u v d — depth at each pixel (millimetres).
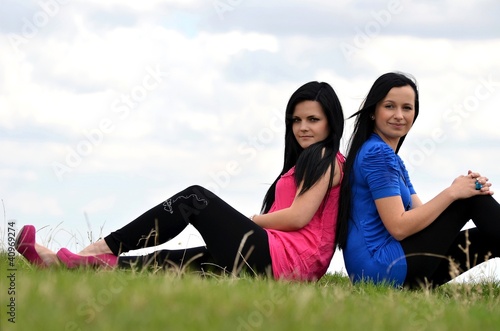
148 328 7484
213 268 12258
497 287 13258
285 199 12656
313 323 8078
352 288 11602
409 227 12250
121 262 11867
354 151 12922
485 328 8898
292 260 12172
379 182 12422
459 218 12484
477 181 12289
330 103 12891
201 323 7715
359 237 12617
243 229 12070
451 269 12414
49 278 9398
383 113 12969
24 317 7633
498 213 12188
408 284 12508
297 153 13297
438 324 8727
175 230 12023
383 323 8438
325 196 12609
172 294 8641
